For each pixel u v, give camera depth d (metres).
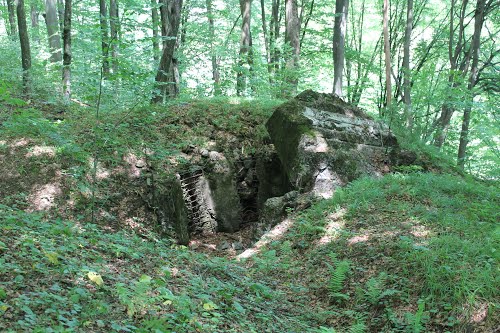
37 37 21.06
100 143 8.34
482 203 8.68
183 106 13.45
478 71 19.44
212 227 11.48
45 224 5.88
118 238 6.60
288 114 11.23
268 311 5.36
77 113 11.76
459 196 9.06
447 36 22.75
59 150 9.91
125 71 7.57
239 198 12.06
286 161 10.96
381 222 7.79
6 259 4.12
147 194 10.38
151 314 3.94
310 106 11.65
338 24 18.53
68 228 5.74
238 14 30.03
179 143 11.94
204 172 11.64
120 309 3.89
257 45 25.30
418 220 7.55
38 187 9.45
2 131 9.86
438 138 19.03
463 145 17.12
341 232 7.75
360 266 6.58
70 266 4.38
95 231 6.78
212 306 4.61
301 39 24.47
